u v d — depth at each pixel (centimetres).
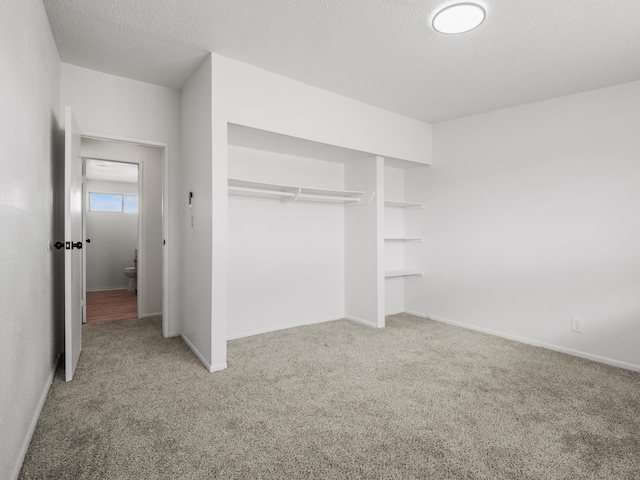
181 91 329
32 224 172
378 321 370
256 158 342
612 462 157
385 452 162
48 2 196
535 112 327
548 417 194
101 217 630
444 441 171
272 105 282
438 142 406
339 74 284
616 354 277
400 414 195
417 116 382
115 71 289
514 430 181
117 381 232
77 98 281
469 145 377
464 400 212
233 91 262
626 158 275
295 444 167
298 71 280
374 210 373
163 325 331
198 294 279
